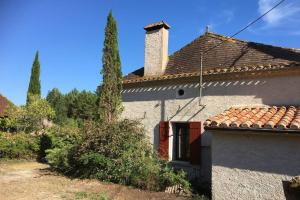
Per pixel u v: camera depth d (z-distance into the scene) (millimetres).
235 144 8133
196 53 12594
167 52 13359
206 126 8359
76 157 11266
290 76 9281
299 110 8422
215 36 12602
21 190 9227
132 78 13711
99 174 10742
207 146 10555
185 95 11445
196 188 9586
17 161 15875
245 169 7895
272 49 10711
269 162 7562
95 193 8906
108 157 10719
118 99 12969
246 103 9953
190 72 11836
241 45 11539
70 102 48062
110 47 13203
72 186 9828
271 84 9586
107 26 13414
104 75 13023
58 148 14250
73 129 15883
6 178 11156
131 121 11438
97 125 11516
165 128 11695
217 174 8328
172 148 11680
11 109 21422
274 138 7555
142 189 9547
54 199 8227
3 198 8312
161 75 12539
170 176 9352
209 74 10656
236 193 7953
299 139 7219
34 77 28328
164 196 8742
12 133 18562
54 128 19016
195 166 10703
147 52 13367
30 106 20766
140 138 11180
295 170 7191
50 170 12930
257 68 9672
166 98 11984
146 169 9750
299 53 9938
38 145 17000
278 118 7914
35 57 28797
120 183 10148
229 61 11297
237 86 10219
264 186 7555
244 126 7703
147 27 13391
